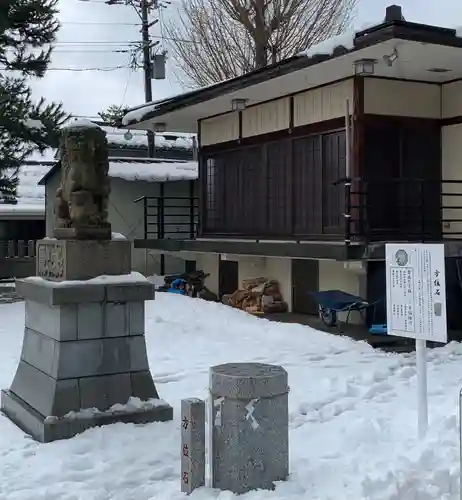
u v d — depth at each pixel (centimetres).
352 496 476
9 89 1912
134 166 2219
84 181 662
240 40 2414
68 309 635
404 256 623
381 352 1025
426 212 1313
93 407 641
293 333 1160
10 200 2348
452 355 1006
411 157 1299
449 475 512
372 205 1196
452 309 1238
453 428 635
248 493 479
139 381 668
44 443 606
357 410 726
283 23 2280
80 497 487
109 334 655
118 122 1909
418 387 621
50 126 1912
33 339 694
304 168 1398
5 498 486
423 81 1304
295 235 1420
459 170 1291
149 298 668
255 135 1560
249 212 1596
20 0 1864
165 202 2266
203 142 1784
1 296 1858
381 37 994
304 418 700
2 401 733
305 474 514
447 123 1313
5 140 1914
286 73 1218
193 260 1984
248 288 1528
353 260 1090
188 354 1022
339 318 1309
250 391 482
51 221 2462
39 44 1972
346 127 1245
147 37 2836
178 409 717
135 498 488
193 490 485
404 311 623
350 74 1236
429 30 999
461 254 1175
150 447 591
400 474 513
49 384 638
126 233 2209
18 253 2675
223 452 486
